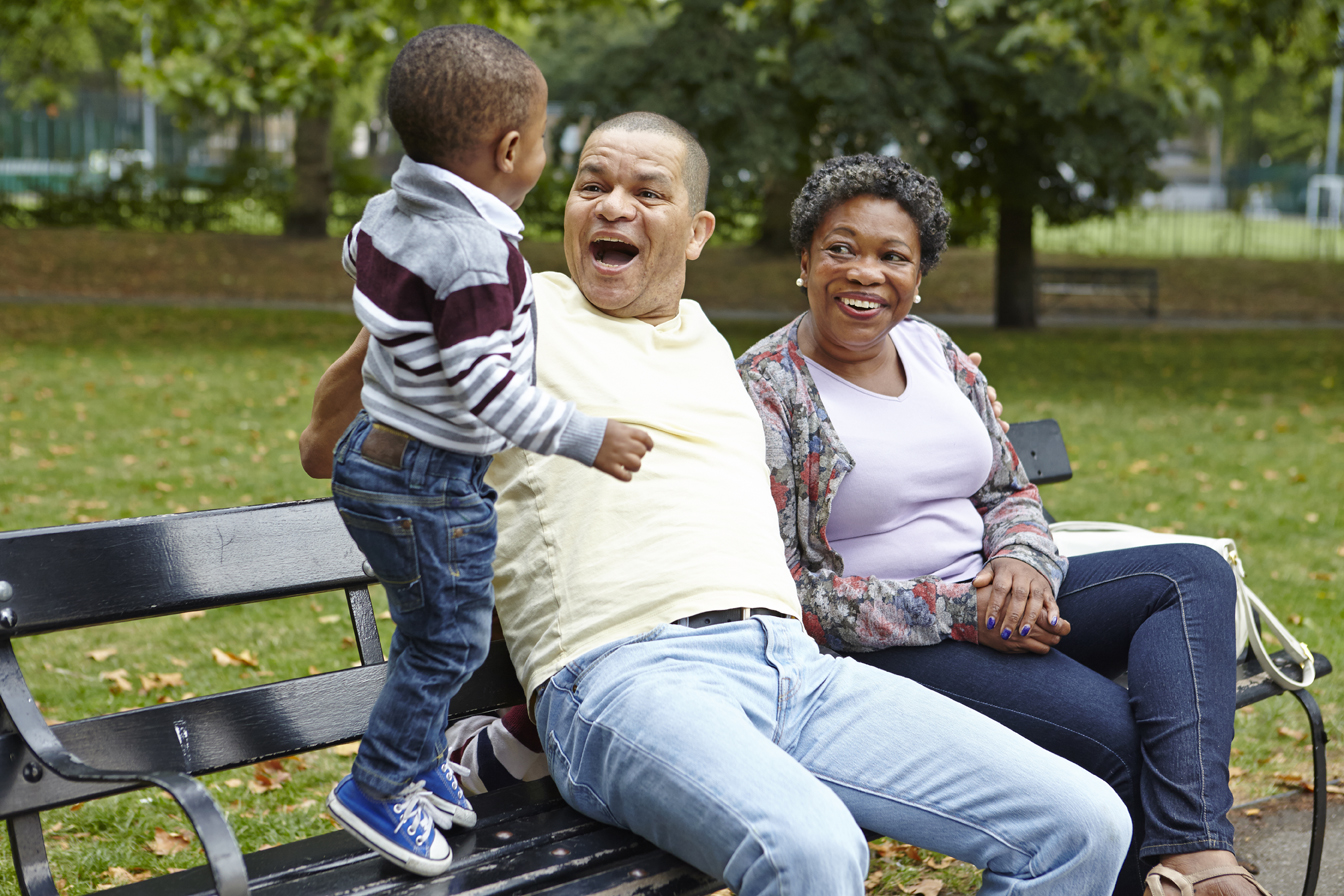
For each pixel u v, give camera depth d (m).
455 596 1.90
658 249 2.43
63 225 23.02
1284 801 3.53
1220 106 11.12
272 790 3.57
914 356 2.80
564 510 2.24
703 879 2.02
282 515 2.27
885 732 2.14
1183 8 11.45
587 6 16.05
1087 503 7.05
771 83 13.73
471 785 2.55
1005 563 2.57
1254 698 2.76
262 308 17.17
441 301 1.75
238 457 7.93
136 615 2.08
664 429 2.31
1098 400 11.10
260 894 1.85
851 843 1.85
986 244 24.69
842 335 2.65
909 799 2.10
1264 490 7.52
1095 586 2.67
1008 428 3.51
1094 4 9.98
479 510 1.91
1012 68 14.04
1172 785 2.28
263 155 25.05
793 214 2.76
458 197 1.84
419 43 1.85
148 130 34.53
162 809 3.42
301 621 5.04
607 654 2.12
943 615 2.53
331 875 1.93
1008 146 15.65
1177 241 26.53
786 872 1.82
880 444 2.63
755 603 2.21
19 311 15.42
